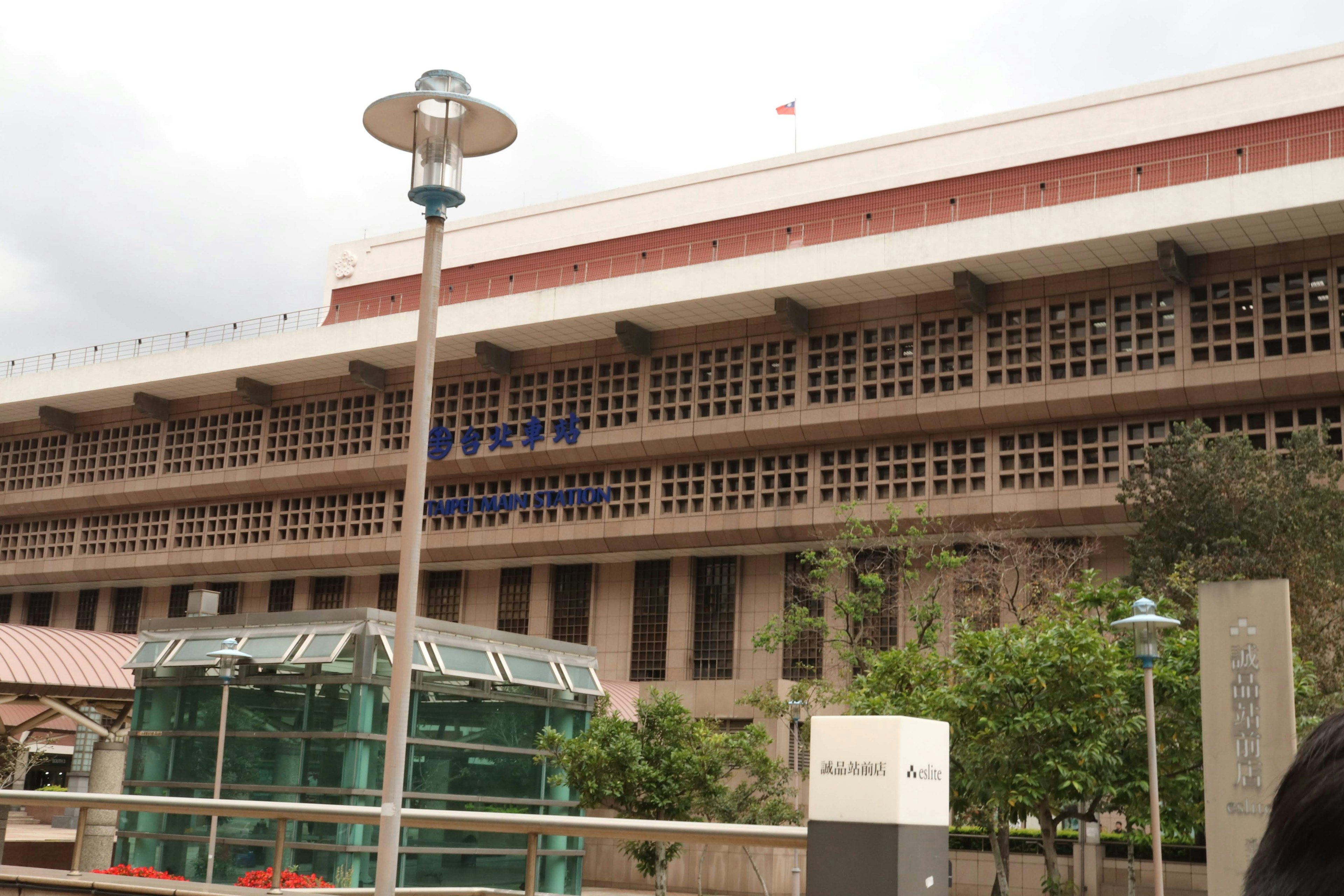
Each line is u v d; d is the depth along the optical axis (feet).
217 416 181.06
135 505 186.70
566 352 156.76
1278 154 129.08
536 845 28.48
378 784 66.69
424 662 69.77
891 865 20.07
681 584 150.61
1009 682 53.11
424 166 34.42
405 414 165.89
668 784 75.51
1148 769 53.67
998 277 130.72
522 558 158.40
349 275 192.85
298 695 69.00
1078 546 130.41
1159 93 137.49
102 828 90.22
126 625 192.65
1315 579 91.50
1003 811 54.75
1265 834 3.53
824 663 138.92
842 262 132.46
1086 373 125.90
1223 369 118.42
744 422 142.41
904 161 151.12
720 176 164.14
